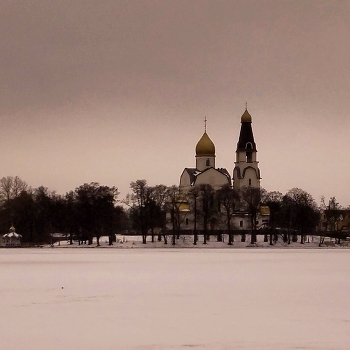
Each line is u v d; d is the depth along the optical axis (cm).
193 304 7544
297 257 17212
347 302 7706
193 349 5359
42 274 11438
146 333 5919
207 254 19000
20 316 6725
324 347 5416
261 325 6269
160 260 15662
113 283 9825
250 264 14125
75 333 5922
